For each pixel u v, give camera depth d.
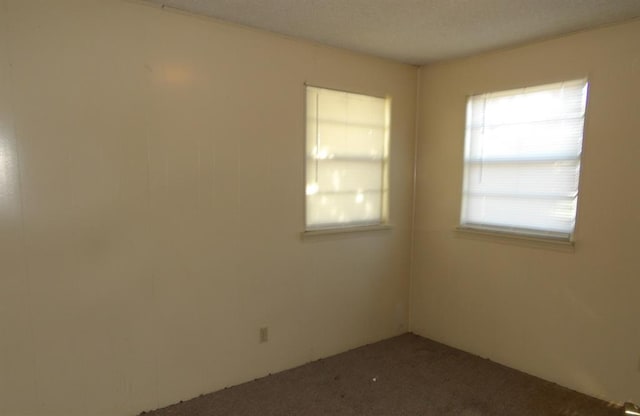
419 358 3.25
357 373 2.98
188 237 2.51
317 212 3.12
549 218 2.88
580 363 2.74
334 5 2.29
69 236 2.14
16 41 1.96
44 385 2.14
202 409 2.48
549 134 2.85
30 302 2.07
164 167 2.40
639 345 2.49
